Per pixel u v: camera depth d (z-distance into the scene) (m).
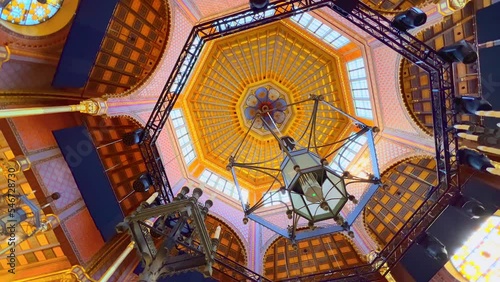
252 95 19.36
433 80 10.10
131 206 14.03
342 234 14.84
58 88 11.85
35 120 11.08
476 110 9.39
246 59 18.34
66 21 11.30
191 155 17.52
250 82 19.12
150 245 5.46
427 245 10.31
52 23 11.18
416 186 13.80
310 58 17.64
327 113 18.31
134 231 5.31
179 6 13.27
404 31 9.41
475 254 12.42
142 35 13.52
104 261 11.77
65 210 11.32
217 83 18.50
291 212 7.43
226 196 16.50
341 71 16.75
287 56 18.17
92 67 12.31
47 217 10.54
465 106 9.58
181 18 13.61
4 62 10.16
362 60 14.93
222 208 15.80
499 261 11.77
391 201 14.63
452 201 10.62
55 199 10.98
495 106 10.31
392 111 14.20
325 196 6.05
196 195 6.43
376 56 13.73
